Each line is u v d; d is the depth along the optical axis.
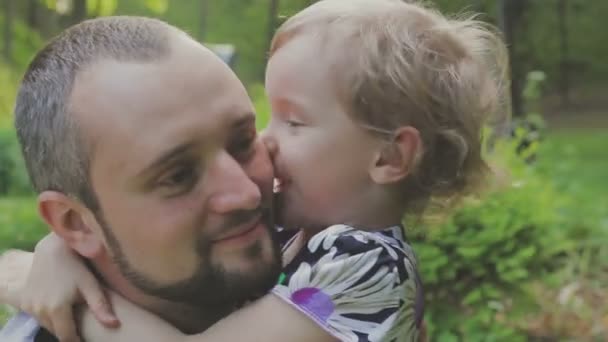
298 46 1.45
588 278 4.68
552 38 23.11
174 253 1.25
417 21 1.47
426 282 3.71
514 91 5.83
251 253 1.28
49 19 20.33
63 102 1.25
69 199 1.29
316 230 1.45
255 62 19.19
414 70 1.41
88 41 1.28
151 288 1.28
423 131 1.43
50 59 1.30
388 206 1.46
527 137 4.79
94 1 16.52
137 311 1.37
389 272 1.34
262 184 1.34
